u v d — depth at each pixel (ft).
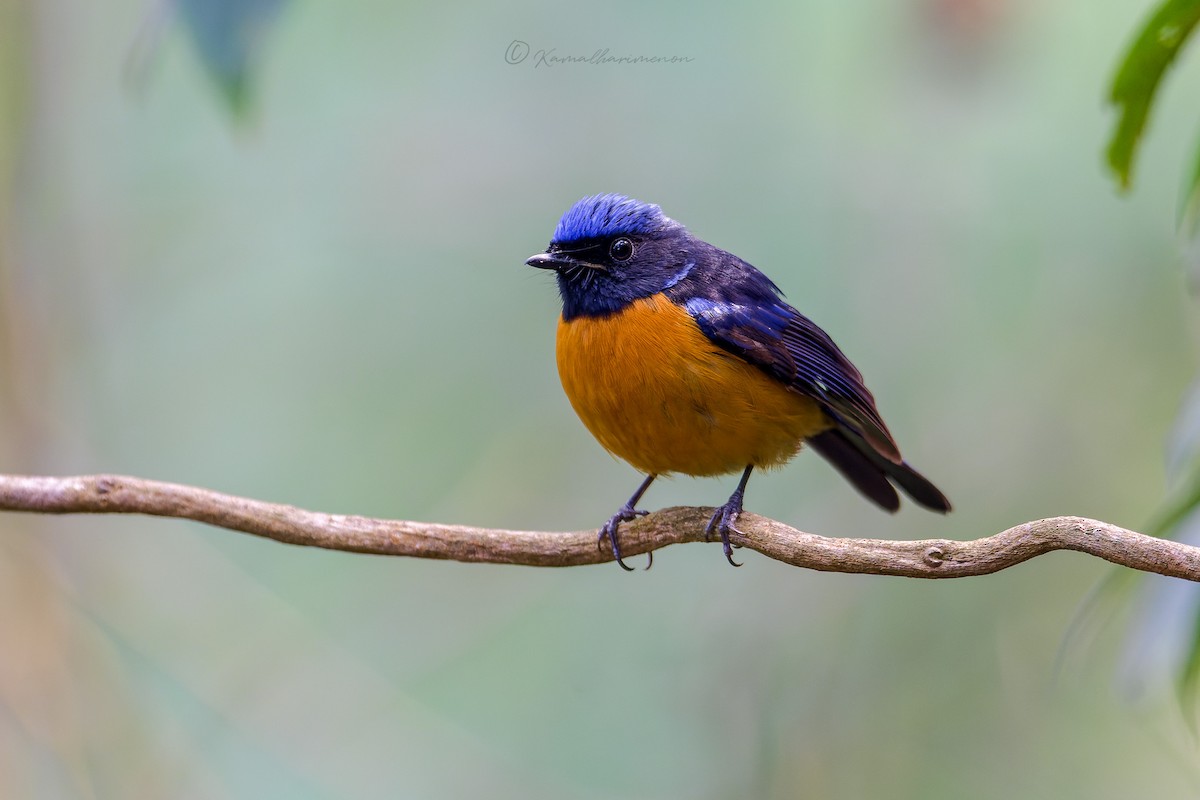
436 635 38.91
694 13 40.11
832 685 36.37
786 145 39.47
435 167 42.06
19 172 39.09
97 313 41.24
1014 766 35.53
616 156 40.32
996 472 38.42
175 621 38.06
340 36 42.65
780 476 39.47
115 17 42.73
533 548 24.22
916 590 37.35
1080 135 38.34
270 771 36.35
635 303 27.66
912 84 37.86
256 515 23.63
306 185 42.75
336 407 41.60
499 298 41.57
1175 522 23.30
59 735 35.78
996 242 38.68
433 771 36.45
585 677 37.50
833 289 38.83
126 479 23.49
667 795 35.70
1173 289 38.06
